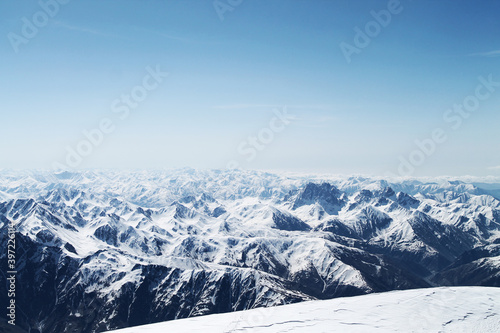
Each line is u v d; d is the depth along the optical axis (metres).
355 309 172.38
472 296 185.88
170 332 157.62
